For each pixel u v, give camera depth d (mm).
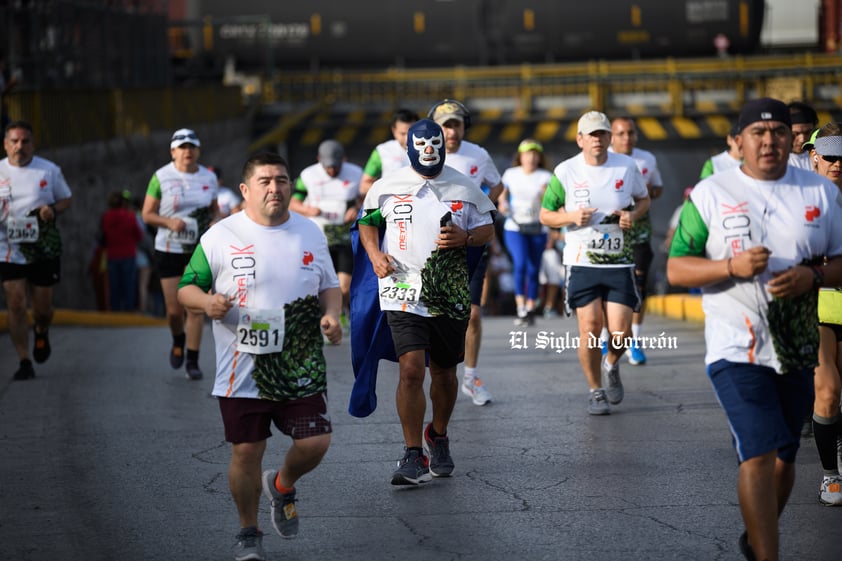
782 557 8383
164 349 20922
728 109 51094
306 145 52438
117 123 35219
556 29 57188
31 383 17000
